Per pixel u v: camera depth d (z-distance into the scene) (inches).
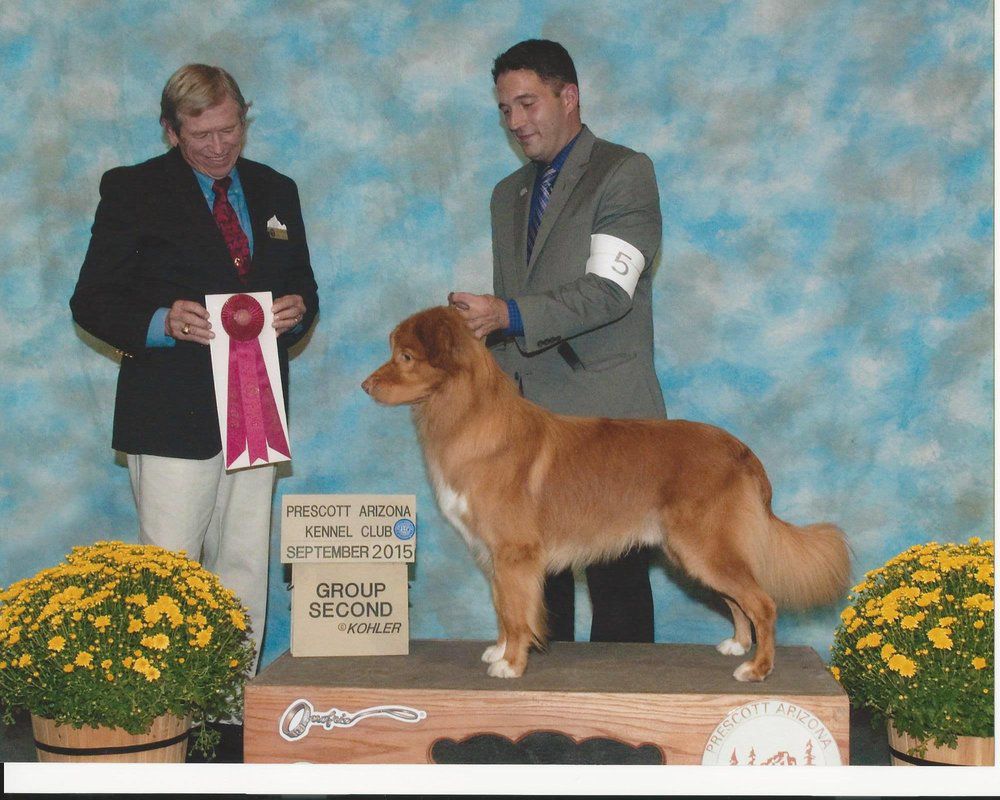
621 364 140.5
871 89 176.1
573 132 142.5
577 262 136.9
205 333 132.7
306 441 190.1
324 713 115.5
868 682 120.6
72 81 183.8
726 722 111.8
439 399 125.0
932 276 177.6
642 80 179.2
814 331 180.4
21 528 189.5
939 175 176.1
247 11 182.9
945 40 174.1
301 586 133.9
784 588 129.4
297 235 149.7
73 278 186.2
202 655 119.6
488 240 184.7
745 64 177.6
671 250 181.8
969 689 112.7
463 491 124.0
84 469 189.2
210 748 143.4
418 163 184.7
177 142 137.7
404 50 182.9
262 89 184.1
